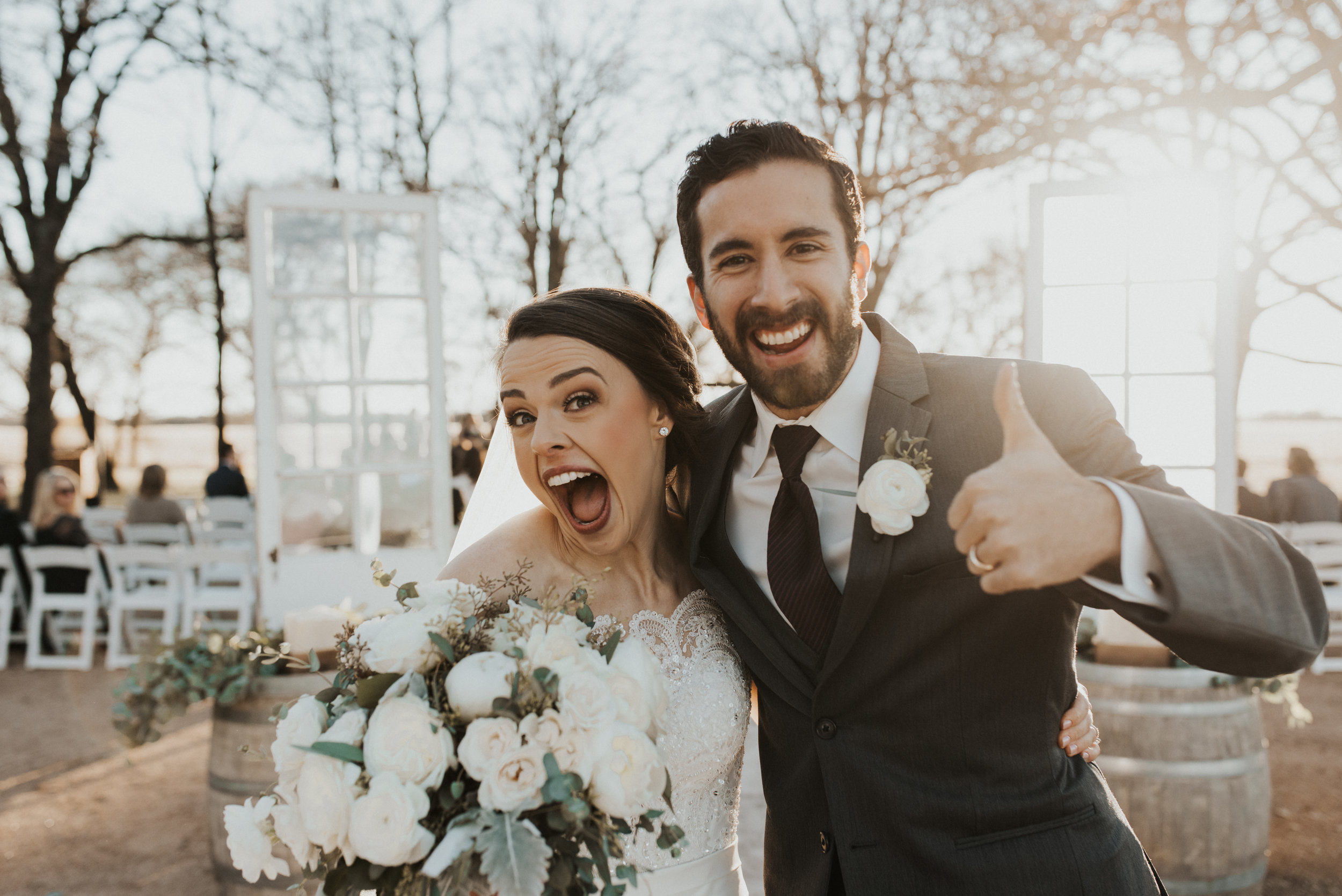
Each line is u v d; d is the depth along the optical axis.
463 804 1.16
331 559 4.89
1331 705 6.39
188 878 3.97
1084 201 3.97
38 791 5.05
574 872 1.15
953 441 1.50
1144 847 3.12
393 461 5.03
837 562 1.58
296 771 1.22
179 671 2.96
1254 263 9.23
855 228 1.54
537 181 14.95
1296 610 1.08
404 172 14.88
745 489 1.67
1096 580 1.06
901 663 1.48
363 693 1.23
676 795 1.60
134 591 7.87
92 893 3.83
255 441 4.80
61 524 7.77
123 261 17.48
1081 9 8.76
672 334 1.67
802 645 1.55
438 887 1.12
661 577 1.72
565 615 1.34
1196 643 1.08
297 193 4.87
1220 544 1.05
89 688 6.94
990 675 1.47
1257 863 3.18
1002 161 9.48
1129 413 3.94
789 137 1.49
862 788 1.50
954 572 1.44
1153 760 3.10
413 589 1.39
